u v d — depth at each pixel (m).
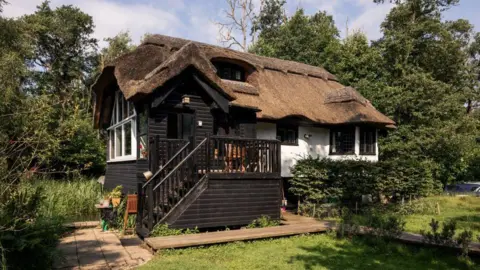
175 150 10.43
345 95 18.34
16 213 5.56
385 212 13.55
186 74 11.49
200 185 9.25
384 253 7.72
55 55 35.34
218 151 9.84
